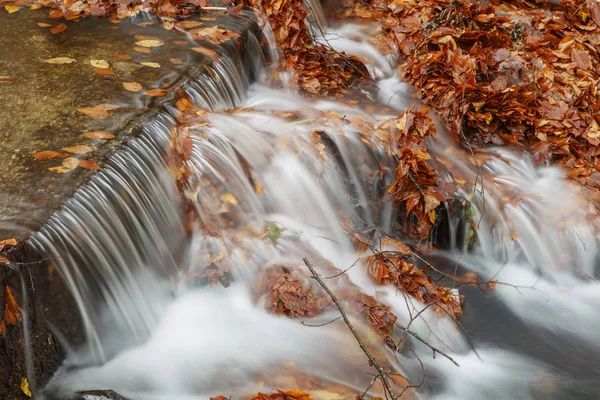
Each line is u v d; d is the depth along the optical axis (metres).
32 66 5.23
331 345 4.19
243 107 5.77
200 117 4.96
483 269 5.35
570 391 4.25
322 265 4.69
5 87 4.89
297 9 6.67
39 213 3.63
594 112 6.49
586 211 5.70
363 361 4.10
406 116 5.71
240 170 4.90
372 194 5.50
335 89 6.52
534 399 4.18
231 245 4.61
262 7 6.59
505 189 5.68
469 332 4.70
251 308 4.43
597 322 4.94
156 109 4.75
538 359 4.52
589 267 5.57
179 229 4.52
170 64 5.41
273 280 4.48
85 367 3.89
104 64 5.33
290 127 5.42
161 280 4.35
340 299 4.45
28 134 4.33
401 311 4.58
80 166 4.02
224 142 4.89
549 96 6.48
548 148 6.11
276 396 3.66
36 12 6.18
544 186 5.89
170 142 4.64
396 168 5.54
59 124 4.46
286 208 5.09
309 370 4.00
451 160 5.87
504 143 6.17
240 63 6.00
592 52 7.43
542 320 4.90
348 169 5.41
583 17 7.80
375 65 6.99
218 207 4.70
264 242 4.71
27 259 3.40
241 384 3.89
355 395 3.83
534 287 5.23
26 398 3.49
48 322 3.61
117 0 6.27
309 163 5.22
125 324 4.07
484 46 6.92
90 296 3.83
